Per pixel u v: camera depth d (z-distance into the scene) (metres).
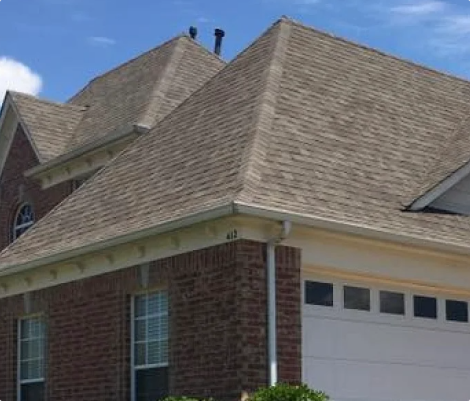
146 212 14.41
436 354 14.88
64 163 21.88
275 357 12.66
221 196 12.99
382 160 15.79
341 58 18.42
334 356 13.59
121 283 14.61
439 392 14.79
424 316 14.87
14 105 23.91
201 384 12.91
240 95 16.23
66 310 15.76
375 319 14.20
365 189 14.66
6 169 24.45
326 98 16.69
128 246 14.38
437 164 16.38
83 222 16.09
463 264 15.15
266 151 14.12
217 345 12.75
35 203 23.12
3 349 17.09
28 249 16.80
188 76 23.11
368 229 13.47
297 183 13.74
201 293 13.12
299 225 12.91
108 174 17.50
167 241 13.80
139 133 20.25
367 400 13.84
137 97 22.75
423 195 15.01
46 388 15.91
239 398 12.28
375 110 17.34
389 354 14.25
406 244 14.05
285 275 13.00
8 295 17.17
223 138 15.02
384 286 14.42
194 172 14.56
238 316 12.49
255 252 12.75
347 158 15.22
